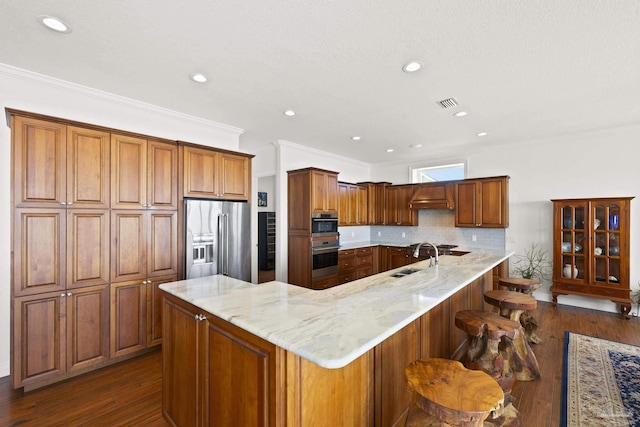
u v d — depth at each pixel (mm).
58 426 1935
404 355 1927
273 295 1736
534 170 4754
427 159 6129
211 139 3777
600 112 3373
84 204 2559
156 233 2990
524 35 1922
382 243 6352
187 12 1710
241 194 3703
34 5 1641
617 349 3008
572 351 2971
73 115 2717
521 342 2521
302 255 4801
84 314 2549
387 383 1745
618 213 3871
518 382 2445
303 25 1836
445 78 2539
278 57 2211
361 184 6266
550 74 2451
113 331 2701
